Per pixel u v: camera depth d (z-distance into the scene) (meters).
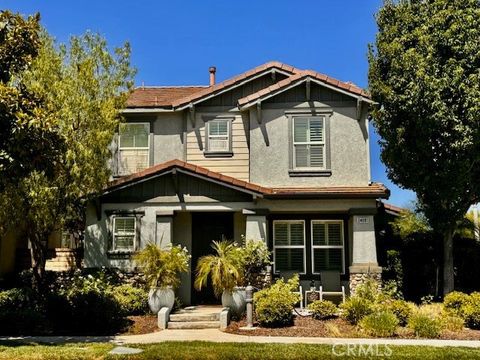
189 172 17.44
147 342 11.86
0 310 13.93
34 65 14.89
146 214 17.61
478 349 10.87
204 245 18.86
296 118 18.81
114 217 17.67
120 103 16.55
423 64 16.22
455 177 16.27
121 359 9.96
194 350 10.55
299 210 17.83
